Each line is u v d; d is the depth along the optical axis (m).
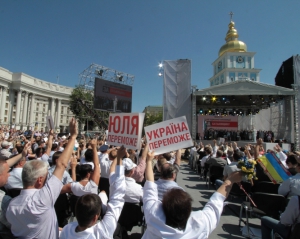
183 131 3.22
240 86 18.20
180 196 1.64
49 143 4.98
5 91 60.00
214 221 1.75
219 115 28.56
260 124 28.80
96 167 3.28
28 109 67.06
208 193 7.13
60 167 2.10
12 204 1.94
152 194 1.99
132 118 3.05
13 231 1.95
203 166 9.23
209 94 17.92
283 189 3.74
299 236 2.41
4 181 2.20
